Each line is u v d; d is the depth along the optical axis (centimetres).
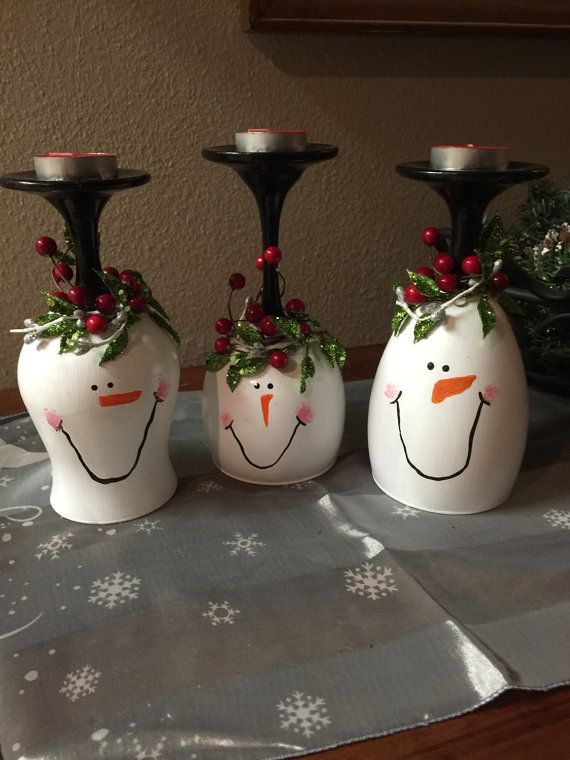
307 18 63
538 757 30
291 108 68
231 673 34
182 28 62
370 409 49
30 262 66
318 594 40
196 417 62
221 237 70
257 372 48
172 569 42
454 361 43
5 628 37
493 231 45
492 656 34
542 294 55
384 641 36
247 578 41
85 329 42
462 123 74
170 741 30
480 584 40
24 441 57
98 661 35
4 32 58
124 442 44
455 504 47
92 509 46
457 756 30
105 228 66
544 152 79
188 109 65
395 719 31
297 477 51
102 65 61
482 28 68
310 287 75
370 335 80
